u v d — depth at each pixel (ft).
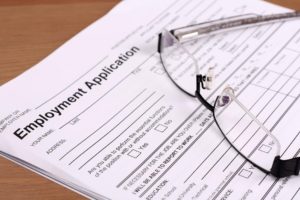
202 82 2.02
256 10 2.47
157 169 1.70
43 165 1.71
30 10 2.42
